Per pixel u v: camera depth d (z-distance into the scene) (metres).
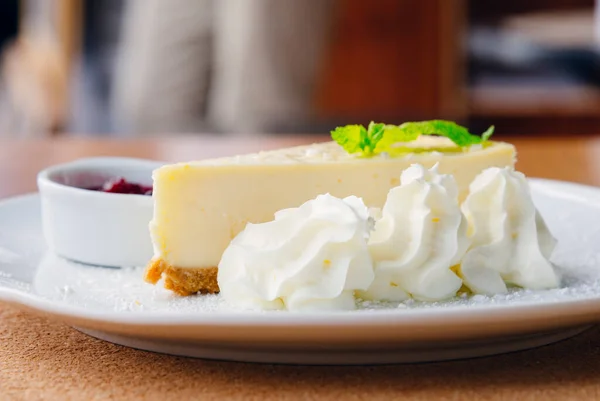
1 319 0.44
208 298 0.46
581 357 0.40
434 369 0.39
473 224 0.47
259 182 0.48
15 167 0.71
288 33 1.15
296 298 0.43
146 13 1.18
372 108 1.27
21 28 1.30
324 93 1.25
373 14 1.24
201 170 0.47
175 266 0.47
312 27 1.16
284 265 0.43
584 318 0.39
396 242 0.45
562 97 1.31
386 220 0.46
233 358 0.40
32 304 0.40
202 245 0.47
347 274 0.43
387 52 1.26
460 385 0.38
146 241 0.50
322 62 1.18
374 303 0.44
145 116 1.21
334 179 0.48
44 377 0.39
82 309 0.39
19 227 0.54
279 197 0.48
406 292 0.45
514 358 0.40
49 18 1.22
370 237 0.45
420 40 1.26
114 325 0.38
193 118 1.20
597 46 1.34
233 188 0.47
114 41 1.28
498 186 0.47
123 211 0.50
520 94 1.33
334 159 0.49
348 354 0.39
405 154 0.50
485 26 1.35
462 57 1.28
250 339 0.38
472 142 0.51
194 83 1.19
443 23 1.25
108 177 0.56
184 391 0.38
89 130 1.26
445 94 1.27
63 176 0.54
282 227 0.45
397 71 1.27
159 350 0.40
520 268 0.46
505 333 0.39
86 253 0.50
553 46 1.35
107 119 1.27
